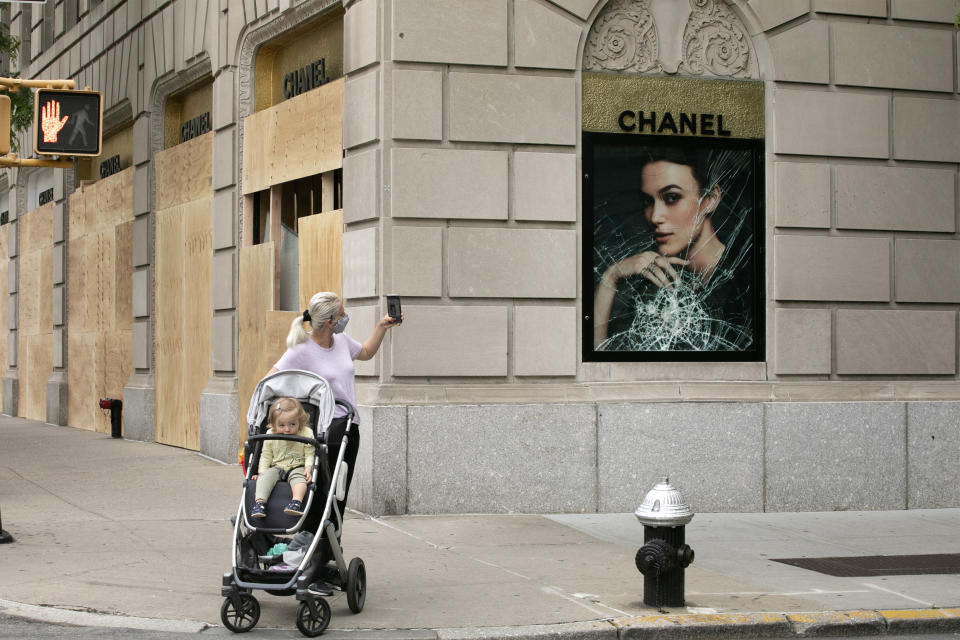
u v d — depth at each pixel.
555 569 8.53
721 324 11.74
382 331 7.73
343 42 12.38
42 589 7.57
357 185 11.27
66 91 9.76
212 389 15.11
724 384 11.55
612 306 11.47
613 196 11.50
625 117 11.55
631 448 11.21
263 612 7.26
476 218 11.04
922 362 12.16
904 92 12.28
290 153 13.38
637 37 11.66
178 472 13.69
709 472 11.38
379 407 10.70
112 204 19.56
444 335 10.94
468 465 10.88
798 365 11.81
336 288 12.13
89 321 20.81
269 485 6.84
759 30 11.90
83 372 21.14
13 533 9.55
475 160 11.05
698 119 11.77
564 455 11.06
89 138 9.80
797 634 7.08
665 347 11.62
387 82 10.94
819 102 11.98
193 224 16.12
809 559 9.16
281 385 7.15
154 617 6.98
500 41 11.16
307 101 13.03
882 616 7.24
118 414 18.67
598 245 11.45
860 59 12.12
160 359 17.38
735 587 8.02
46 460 15.07
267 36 14.18
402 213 10.88
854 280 12.00
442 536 9.84
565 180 11.26
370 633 6.75
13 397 25.78
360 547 9.31
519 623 6.93
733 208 11.82
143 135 17.95
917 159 12.26
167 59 16.91
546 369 11.16
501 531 10.11
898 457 11.85
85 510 10.86
